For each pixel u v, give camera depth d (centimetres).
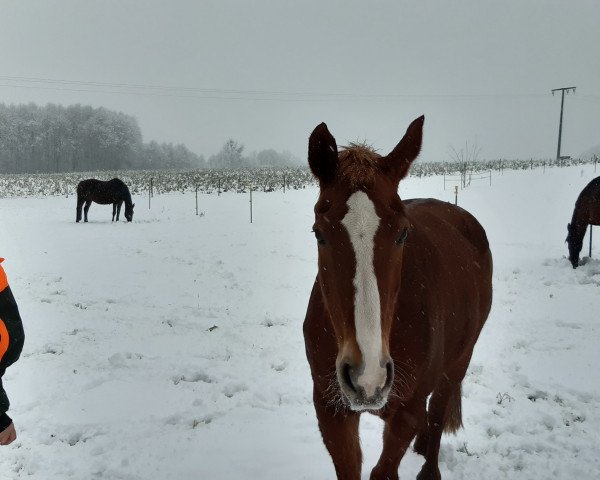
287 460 387
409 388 267
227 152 9112
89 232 1664
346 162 249
